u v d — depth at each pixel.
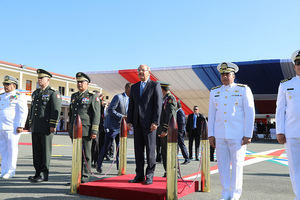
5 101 5.72
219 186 4.98
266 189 4.80
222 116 3.89
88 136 4.96
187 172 6.49
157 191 3.81
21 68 30.11
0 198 3.88
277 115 3.46
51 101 5.22
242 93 3.85
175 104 5.43
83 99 5.01
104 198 4.02
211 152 8.84
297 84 3.32
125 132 5.64
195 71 19.92
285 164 8.15
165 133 4.75
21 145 13.20
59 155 9.55
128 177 5.01
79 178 4.30
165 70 20.28
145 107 4.51
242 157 3.83
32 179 5.08
